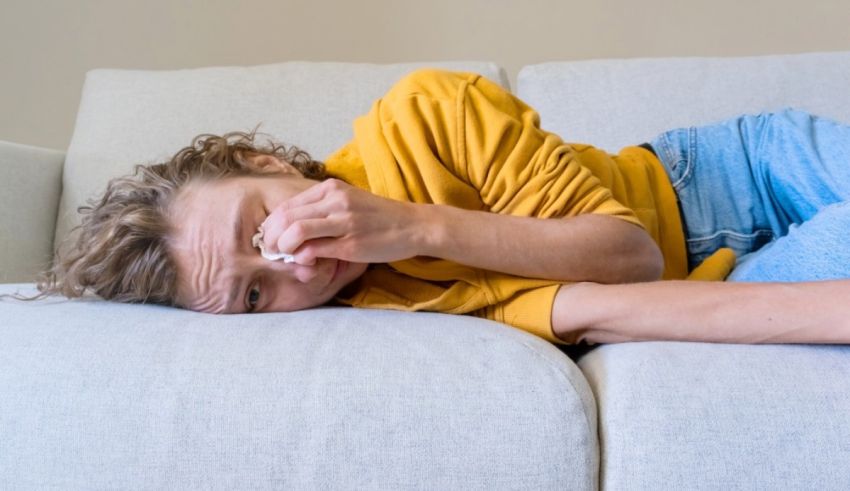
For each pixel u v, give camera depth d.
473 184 0.88
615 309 0.71
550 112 1.35
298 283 0.80
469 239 0.77
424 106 0.89
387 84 1.38
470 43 1.88
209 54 1.89
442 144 0.87
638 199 1.05
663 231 1.07
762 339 0.64
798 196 1.00
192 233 0.80
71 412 0.60
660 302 0.69
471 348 0.63
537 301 0.77
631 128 1.31
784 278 0.77
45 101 1.89
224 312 0.80
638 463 0.57
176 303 0.83
